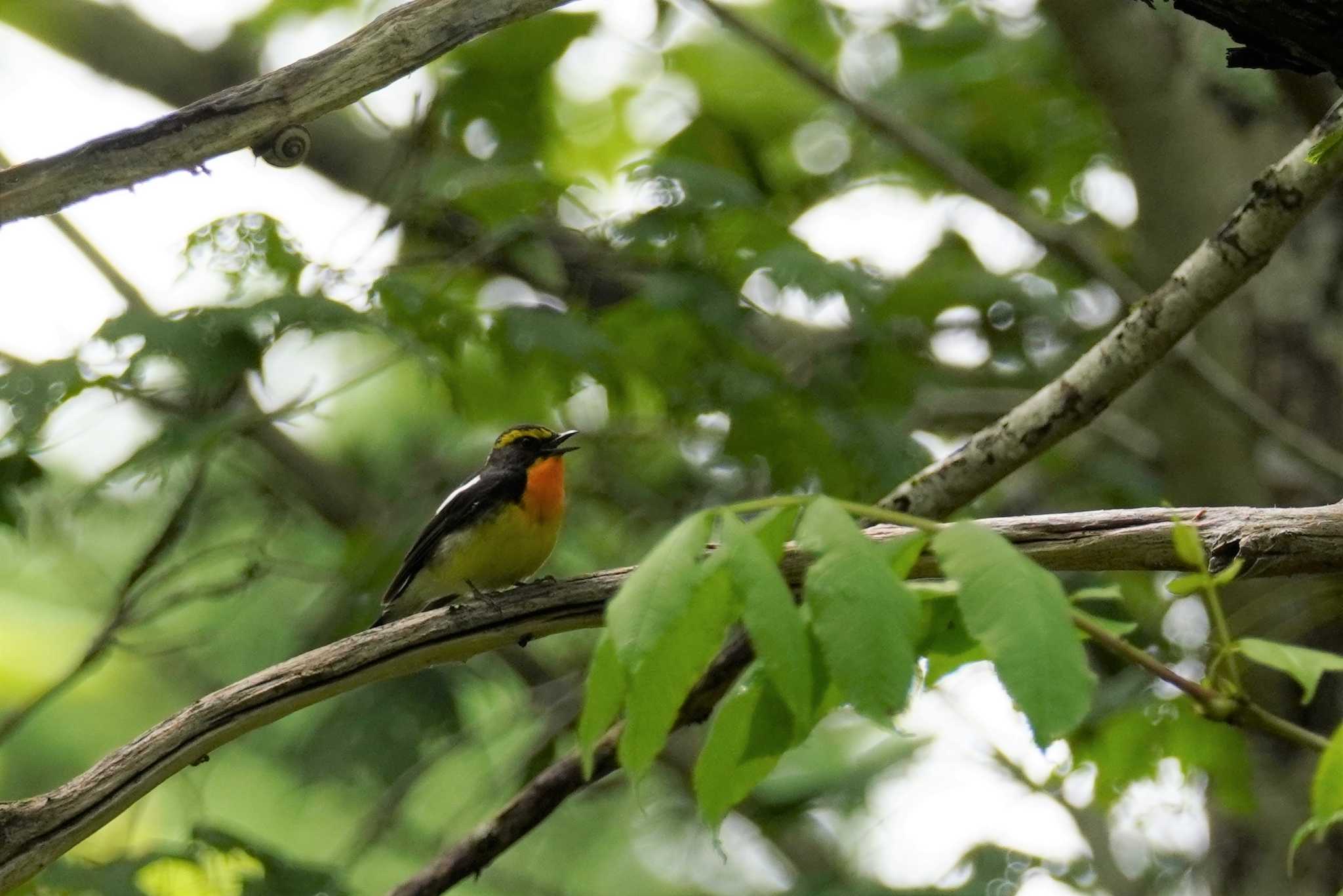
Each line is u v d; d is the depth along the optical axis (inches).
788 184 613.9
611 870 690.8
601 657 167.0
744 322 449.4
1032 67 595.8
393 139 514.6
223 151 212.5
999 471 301.1
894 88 637.9
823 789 534.6
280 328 347.3
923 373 522.6
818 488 465.7
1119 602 424.8
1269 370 454.0
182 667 654.5
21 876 231.1
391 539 490.3
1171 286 286.4
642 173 444.1
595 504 572.7
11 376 350.9
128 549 610.2
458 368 412.2
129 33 566.6
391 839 631.2
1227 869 442.0
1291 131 445.1
